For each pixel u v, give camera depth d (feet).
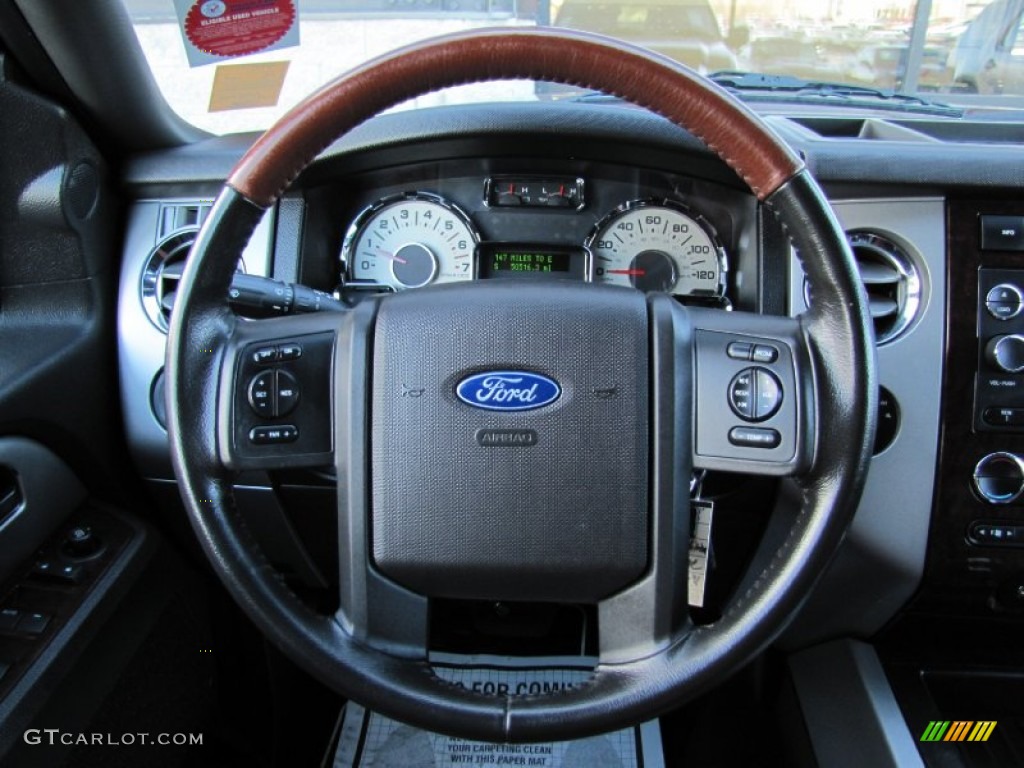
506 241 4.62
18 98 3.60
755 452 2.83
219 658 5.11
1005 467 3.89
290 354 2.95
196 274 2.71
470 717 2.67
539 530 2.86
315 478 4.06
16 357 3.74
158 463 4.42
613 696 2.68
